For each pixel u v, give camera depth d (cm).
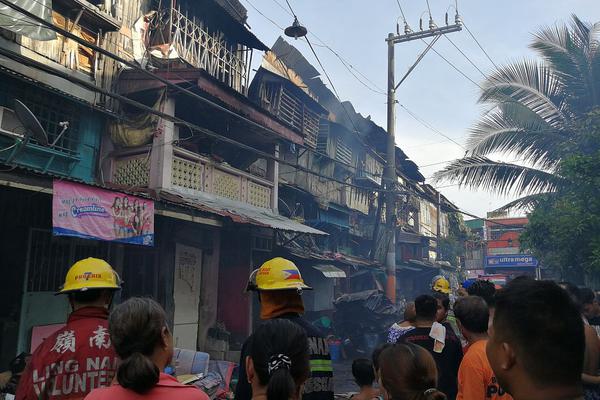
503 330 126
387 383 215
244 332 1253
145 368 176
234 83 1477
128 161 1026
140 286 1004
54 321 828
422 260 2889
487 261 3781
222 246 1302
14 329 769
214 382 719
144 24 1149
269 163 1404
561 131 1341
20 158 849
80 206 689
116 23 1028
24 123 689
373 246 1875
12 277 775
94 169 1002
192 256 1148
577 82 1352
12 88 846
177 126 1041
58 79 927
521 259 3656
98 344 254
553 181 1323
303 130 1745
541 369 118
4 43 841
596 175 1040
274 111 1589
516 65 1416
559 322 118
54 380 245
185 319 1108
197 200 1030
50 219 828
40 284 812
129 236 762
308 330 269
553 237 1106
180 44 1239
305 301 1625
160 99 1012
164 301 1036
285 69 1889
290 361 188
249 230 1274
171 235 1071
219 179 1177
